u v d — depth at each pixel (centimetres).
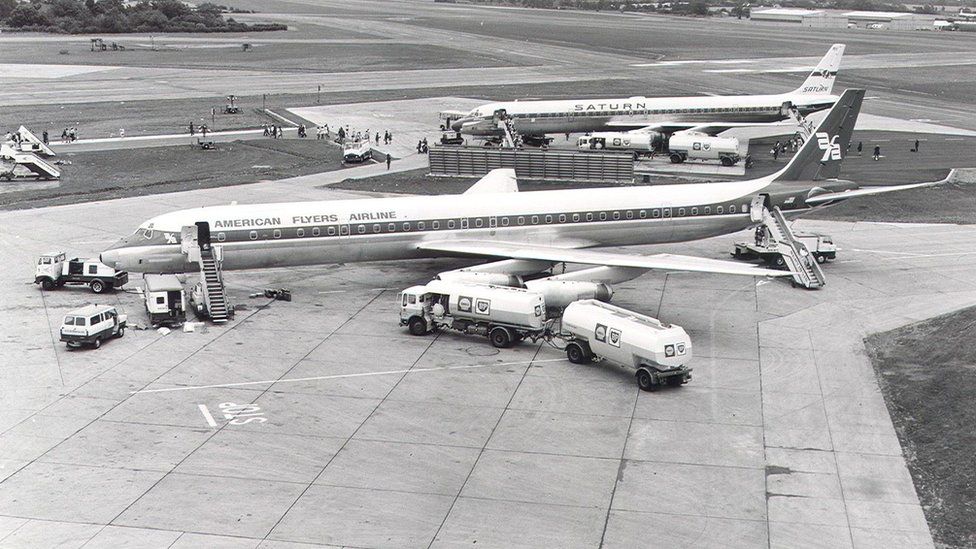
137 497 3866
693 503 3847
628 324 5066
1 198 9875
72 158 12156
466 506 3816
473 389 5019
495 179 8462
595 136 12294
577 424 4591
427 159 12225
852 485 4009
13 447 4300
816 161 7269
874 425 4603
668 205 7069
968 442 4328
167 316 5991
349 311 6356
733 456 4266
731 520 3719
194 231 6347
